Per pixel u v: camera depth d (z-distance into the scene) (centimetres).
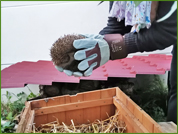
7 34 149
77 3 130
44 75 126
